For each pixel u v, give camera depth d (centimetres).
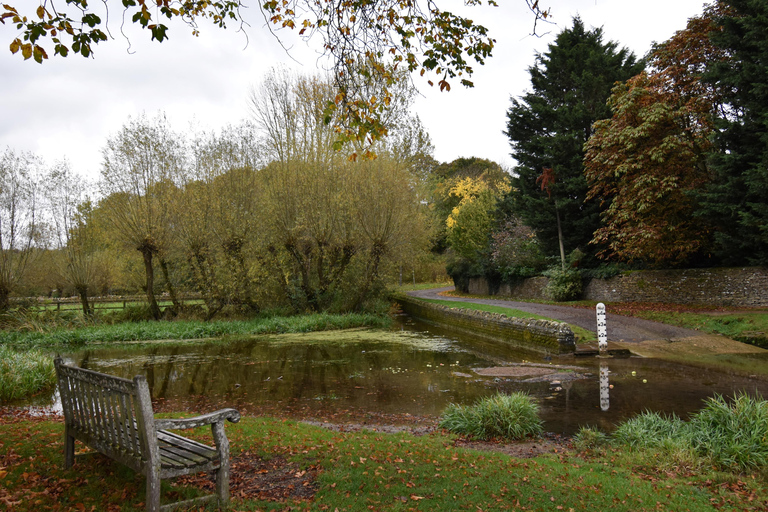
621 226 2159
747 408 623
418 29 675
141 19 506
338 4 629
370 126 689
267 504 398
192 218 2302
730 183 1661
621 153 2003
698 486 506
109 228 2366
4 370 1049
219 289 2325
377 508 402
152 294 2431
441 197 5391
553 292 2581
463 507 414
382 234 2417
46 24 457
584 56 2670
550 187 2614
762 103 1622
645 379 1061
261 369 1291
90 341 1888
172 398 984
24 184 2277
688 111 1917
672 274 2019
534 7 582
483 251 3488
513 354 1491
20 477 442
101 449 417
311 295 2556
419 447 596
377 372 1222
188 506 381
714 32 1738
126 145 2267
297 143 2514
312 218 2416
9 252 2233
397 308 3484
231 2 650
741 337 1449
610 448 628
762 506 450
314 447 568
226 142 2405
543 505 429
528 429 696
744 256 1803
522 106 2869
